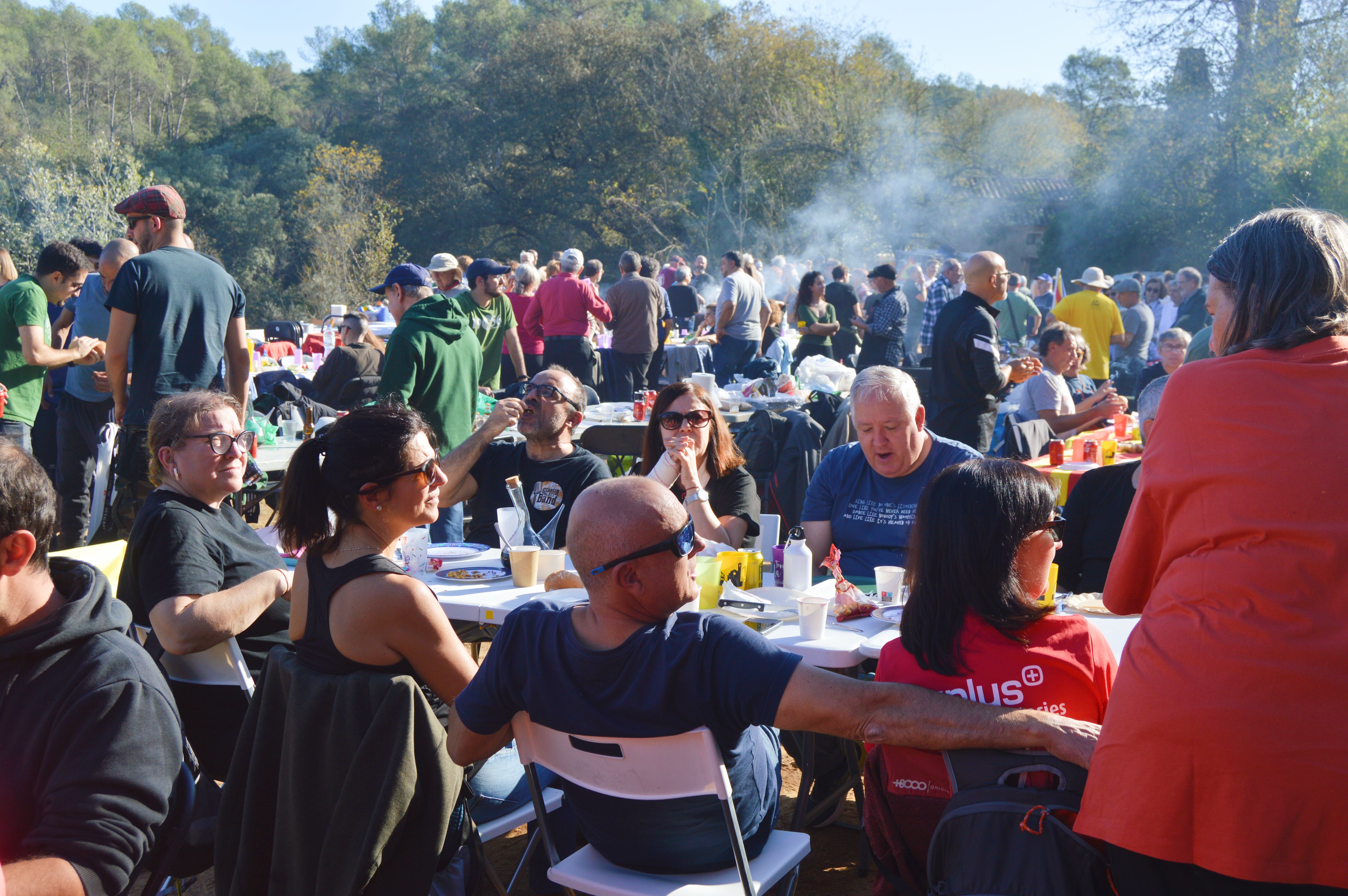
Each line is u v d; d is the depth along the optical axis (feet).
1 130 148.97
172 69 187.01
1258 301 4.94
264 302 121.19
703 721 5.58
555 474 12.21
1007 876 5.05
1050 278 48.34
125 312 13.52
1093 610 8.82
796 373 31.32
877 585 9.13
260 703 6.69
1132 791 4.58
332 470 6.64
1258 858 4.23
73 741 4.80
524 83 132.46
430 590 6.68
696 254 109.19
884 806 5.89
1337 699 4.22
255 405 20.65
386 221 117.39
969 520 5.54
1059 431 19.26
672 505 5.72
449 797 6.24
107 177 98.02
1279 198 73.31
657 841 6.15
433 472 6.81
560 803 7.89
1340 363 4.64
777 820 10.05
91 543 13.93
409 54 170.81
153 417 8.43
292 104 193.16
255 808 6.57
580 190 125.39
